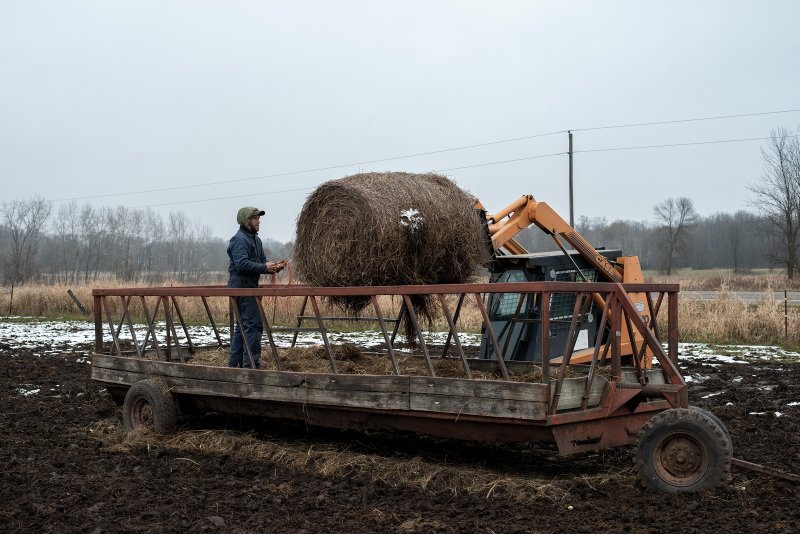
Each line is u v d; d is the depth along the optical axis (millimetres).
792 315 15938
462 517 5031
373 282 6812
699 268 63562
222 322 21453
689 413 5262
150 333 8586
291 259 7434
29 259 55812
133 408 7734
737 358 13391
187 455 6840
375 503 5363
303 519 5008
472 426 5742
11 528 4949
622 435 5879
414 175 7289
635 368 5988
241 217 7746
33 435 7742
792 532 4539
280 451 6746
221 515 5141
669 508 5035
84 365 13164
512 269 9609
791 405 8930
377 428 6262
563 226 9781
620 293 5621
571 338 5457
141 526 4941
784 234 38969
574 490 5496
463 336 16500
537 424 5355
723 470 5152
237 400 7176
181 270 60031
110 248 59875
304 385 6555
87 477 6117
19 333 19578
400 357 8086
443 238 6938
